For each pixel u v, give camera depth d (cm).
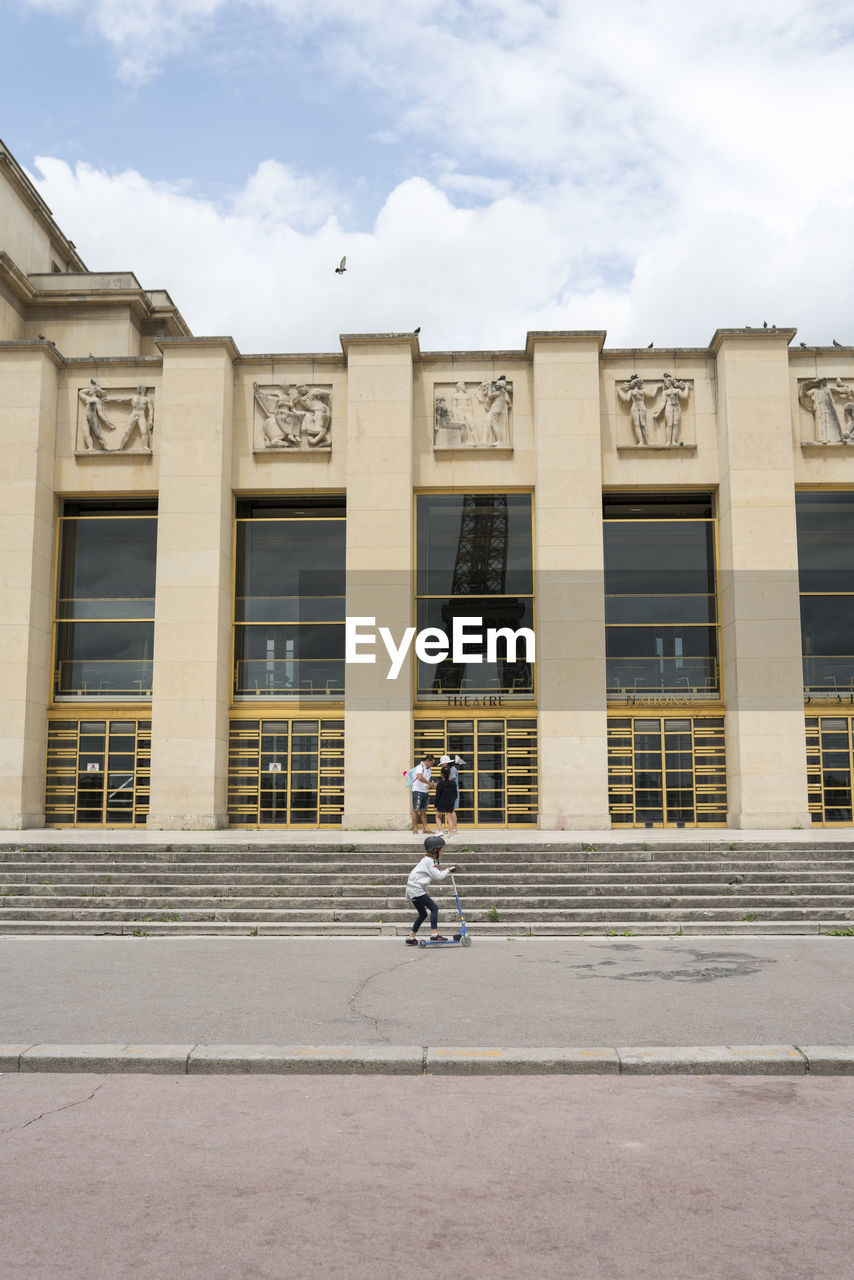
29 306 3309
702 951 1359
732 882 1805
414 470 2898
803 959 1281
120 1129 667
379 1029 899
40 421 2866
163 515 2809
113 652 2936
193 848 2011
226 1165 598
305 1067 802
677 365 2916
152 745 2731
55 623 2942
